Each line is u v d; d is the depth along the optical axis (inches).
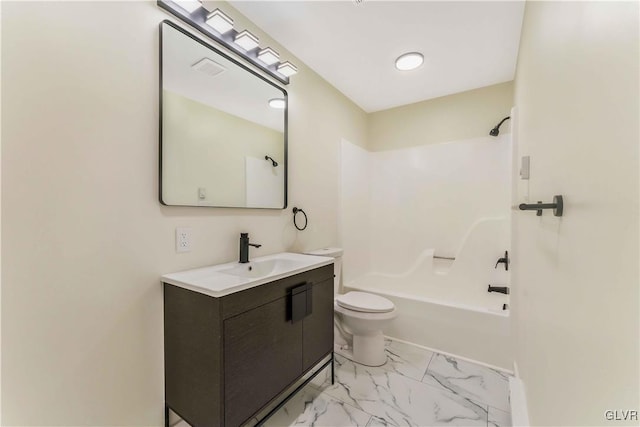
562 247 28.9
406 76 92.4
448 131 107.5
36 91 35.5
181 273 50.6
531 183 51.2
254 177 66.7
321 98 91.9
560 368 29.0
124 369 44.1
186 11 52.4
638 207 14.2
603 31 18.9
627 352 15.5
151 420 47.6
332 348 68.2
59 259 37.4
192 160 53.6
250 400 45.8
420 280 108.9
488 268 97.2
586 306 21.9
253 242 66.8
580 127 23.7
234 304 42.8
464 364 77.1
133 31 45.1
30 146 35.1
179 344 46.3
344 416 57.1
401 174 117.6
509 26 67.3
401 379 70.1
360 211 116.0
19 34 34.3
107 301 42.1
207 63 56.3
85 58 39.7
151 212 47.4
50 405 37.0
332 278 68.4
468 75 92.0
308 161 85.7
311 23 66.7
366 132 124.4
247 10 62.4
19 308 34.5
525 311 55.5
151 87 47.3
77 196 39.0
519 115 71.9
